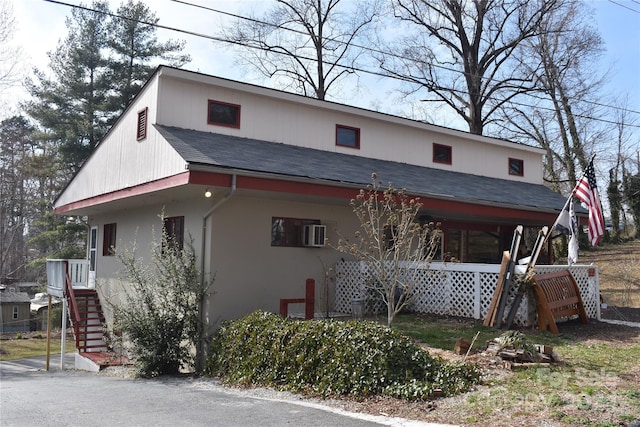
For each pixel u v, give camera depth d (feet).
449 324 32.78
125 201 40.96
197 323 32.58
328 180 33.42
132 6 100.68
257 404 20.03
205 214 34.42
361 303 35.29
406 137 52.54
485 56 95.81
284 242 37.96
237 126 41.50
